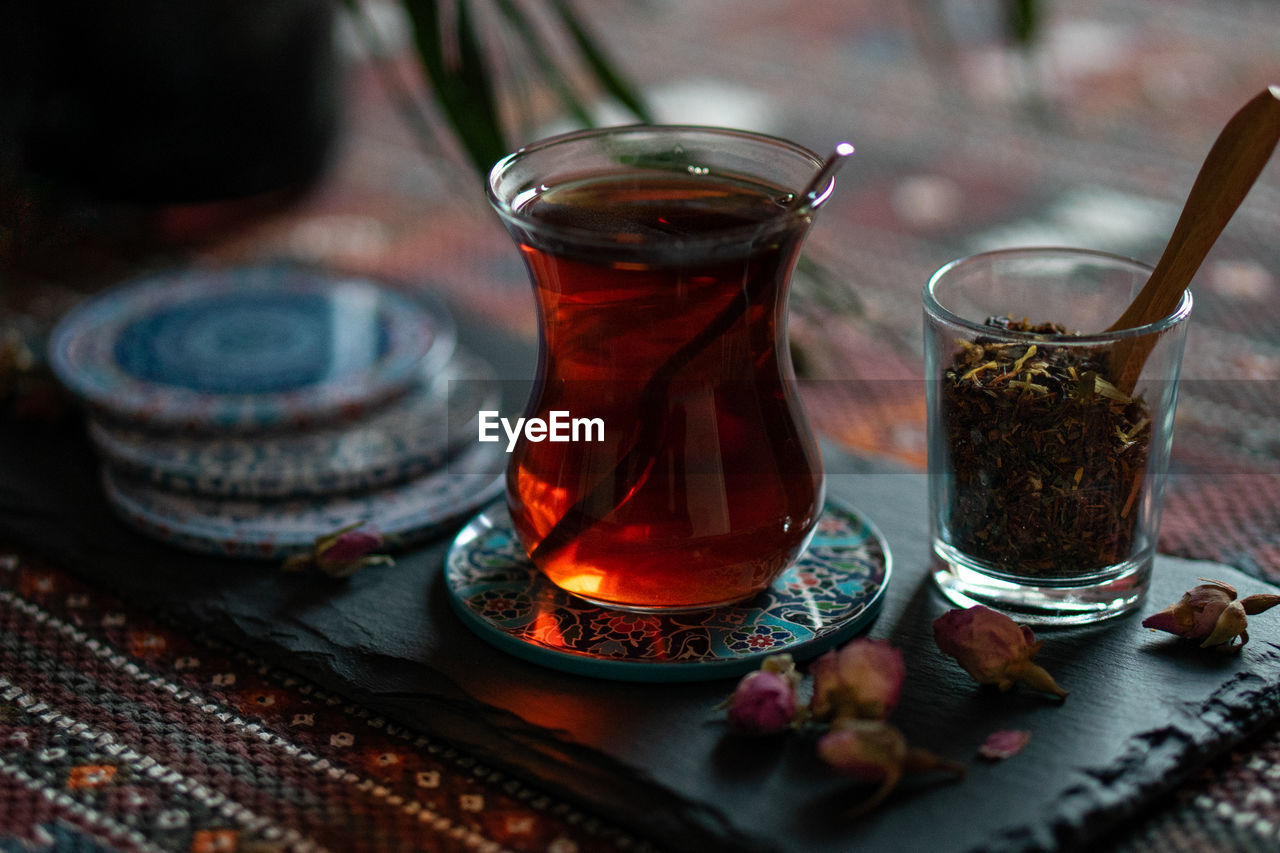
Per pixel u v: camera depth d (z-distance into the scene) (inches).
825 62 40.3
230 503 21.6
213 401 22.8
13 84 25.8
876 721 17.8
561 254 17.9
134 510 21.5
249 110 26.6
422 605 20.1
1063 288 20.1
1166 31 41.7
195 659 20.0
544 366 18.9
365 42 24.6
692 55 41.2
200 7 25.5
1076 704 18.4
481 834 17.8
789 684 18.1
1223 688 18.5
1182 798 18.0
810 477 19.2
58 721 19.0
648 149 19.5
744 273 18.0
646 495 18.4
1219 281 27.4
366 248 29.4
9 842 17.6
